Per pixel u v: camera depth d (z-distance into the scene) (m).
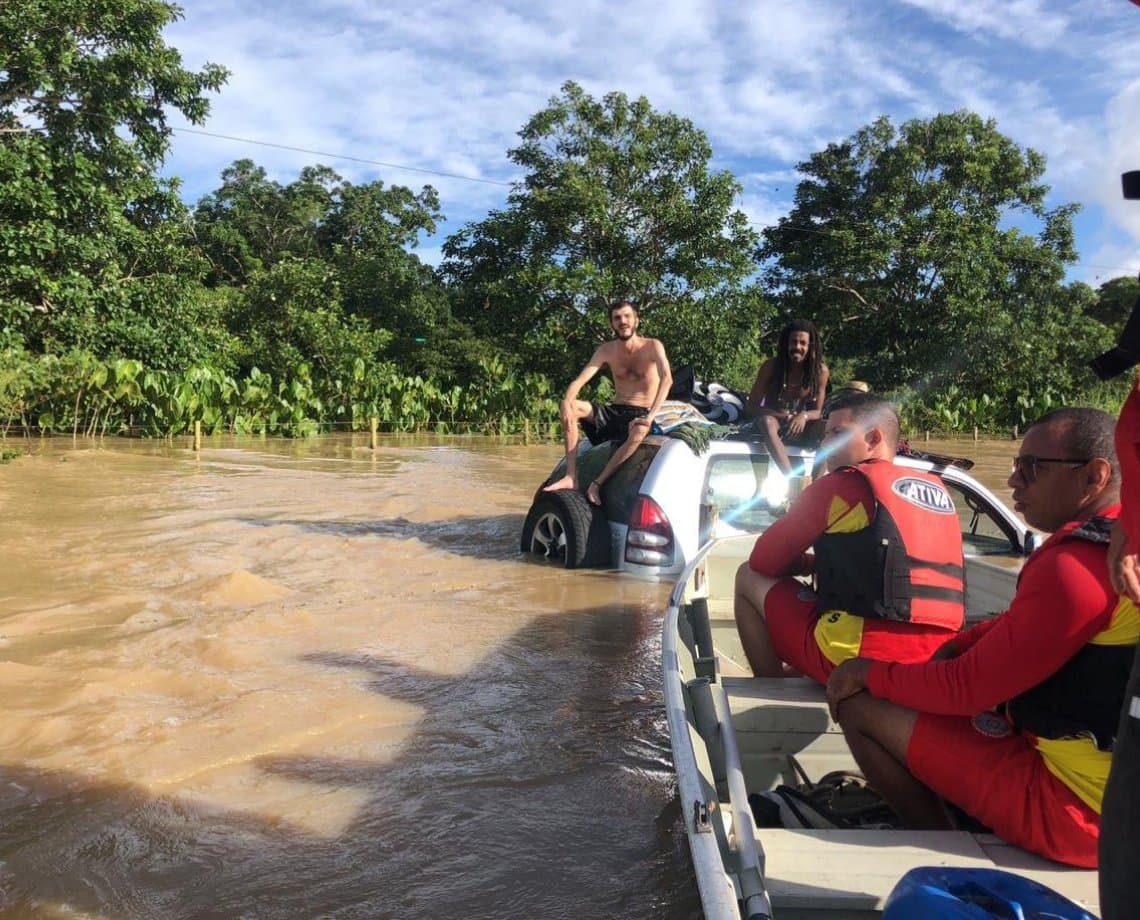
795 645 3.21
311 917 2.54
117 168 21.91
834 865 2.19
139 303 21.94
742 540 5.28
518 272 25.89
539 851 2.91
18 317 19.45
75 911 2.53
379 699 4.12
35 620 5.15
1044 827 2.21
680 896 2.68
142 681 4.22
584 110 27.25
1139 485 1.55
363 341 29.12
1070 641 2.15
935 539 2.94
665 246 27.48
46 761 3.39
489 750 3.63
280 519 8.84
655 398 6.87
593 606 5.70
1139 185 1.41
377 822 3.06
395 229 54.03
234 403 20.53
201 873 2.73
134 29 21.20
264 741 3.62
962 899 1.64
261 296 29.53
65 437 17.72
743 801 2.27
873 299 33.03
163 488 10.85
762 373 7.07
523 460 16.14
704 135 27.56
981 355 30.62
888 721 2.52
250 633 5.02
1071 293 33.47
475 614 5.48
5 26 19.44
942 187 32.09
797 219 35.66
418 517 9.16
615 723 3.92
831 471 3.11
